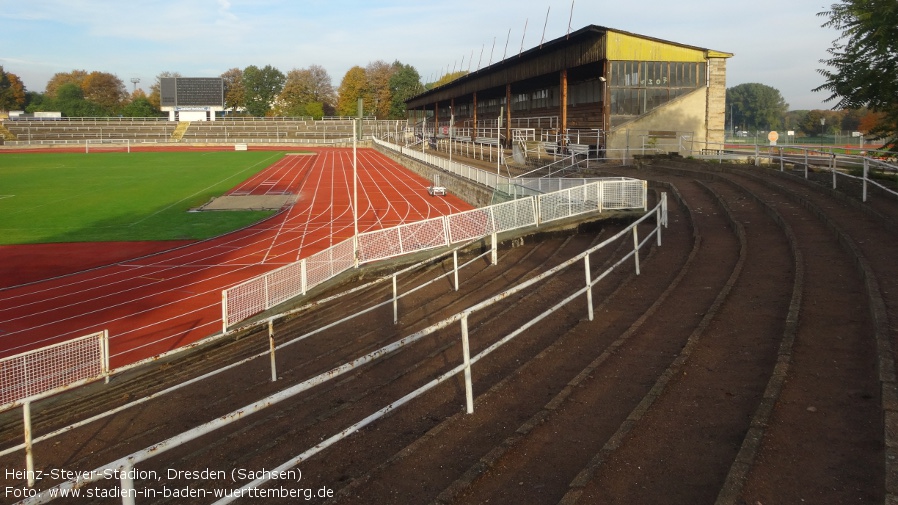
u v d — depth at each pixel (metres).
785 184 20.89
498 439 6.22
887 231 12.54
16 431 10.01
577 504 4.73
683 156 36.47
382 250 20.86
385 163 78.94
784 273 11.03
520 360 8.91
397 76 140.75
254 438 7.70
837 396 6.06
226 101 161.88
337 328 13.87
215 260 26.11
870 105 22.06
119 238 30.73
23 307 19.67
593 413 6.54
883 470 4.77
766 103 132.75
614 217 20.88
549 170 37.69
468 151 61.62
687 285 11.27
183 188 51.84
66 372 11.94
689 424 5.98
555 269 8.15
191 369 12.70
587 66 42.16
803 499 4.50
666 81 39.28
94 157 86.94
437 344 10.67
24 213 38.25
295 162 80.25
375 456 6.38
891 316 7.43
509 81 54.81
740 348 7.77
